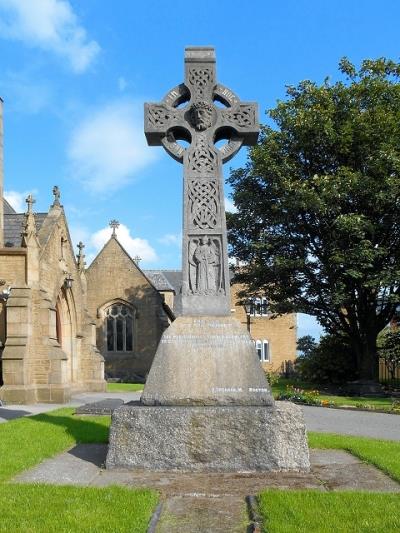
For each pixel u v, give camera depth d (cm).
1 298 2250
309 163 2855
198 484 632
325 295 2789
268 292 3005
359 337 2858
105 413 1473
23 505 533
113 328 4428
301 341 3994
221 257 847
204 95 898
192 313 823
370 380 2748
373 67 2767
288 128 2806
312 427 1280
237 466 694
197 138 887
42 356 2247
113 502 542
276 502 540
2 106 2572
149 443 701
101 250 4503
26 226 2316
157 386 755
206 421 703
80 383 2958
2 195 2552
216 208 863
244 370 764
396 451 859
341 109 2753
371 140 2614
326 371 3216
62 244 2747
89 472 688
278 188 2722
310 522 483
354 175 2505
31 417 1323
